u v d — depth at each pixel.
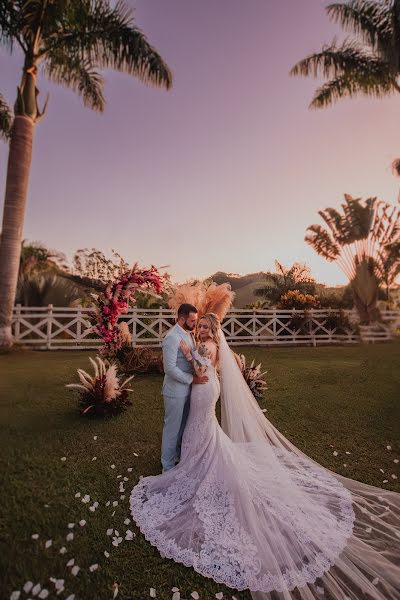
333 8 11.84
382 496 2.77
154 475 3.05
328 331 12.44
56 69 10.97
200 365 2.89
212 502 2.53
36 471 3.06
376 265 14.70
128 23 9.74
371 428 4.18
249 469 2.78
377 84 12.71
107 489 2.82
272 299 15.47
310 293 15.20
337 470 3.20
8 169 9.03
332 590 1.89
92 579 1.92
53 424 4.12
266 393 5.66
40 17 9.04
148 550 2.16
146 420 4.32
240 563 2.04
